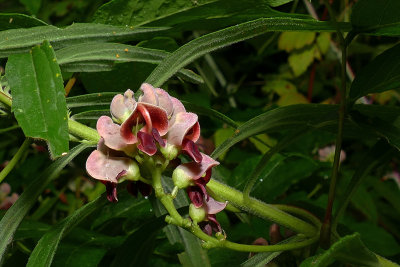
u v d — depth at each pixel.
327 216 0.33
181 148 0.30
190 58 0.33
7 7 0.98
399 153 0.35
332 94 0.93
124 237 0.39
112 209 0.43
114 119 0.30
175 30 0.36
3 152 0.65
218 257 0.39
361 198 0.57
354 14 0.33
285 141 0.33
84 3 0.76
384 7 0.32
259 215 0.33
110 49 0.33
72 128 0.32
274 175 0.47
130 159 0.30
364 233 0.51
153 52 0.34
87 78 0.37
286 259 0.35
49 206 0.60
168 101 0.30
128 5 0.35
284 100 0.89
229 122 0.35
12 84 0.30
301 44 0.82
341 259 0.31
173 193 0.30
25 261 0.39
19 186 0.63
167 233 0.35
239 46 0.89
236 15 0.35
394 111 0.34
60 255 0.37
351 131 0.36
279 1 0.34
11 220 0.32
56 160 0.32
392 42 0.86
